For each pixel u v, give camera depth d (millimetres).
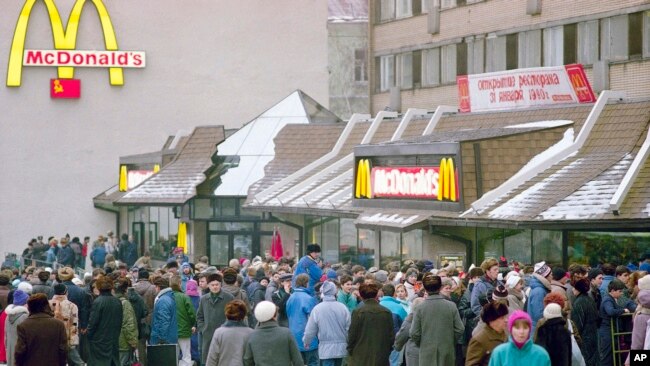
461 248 39750
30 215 75312
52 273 38812
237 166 58906
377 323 22266
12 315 27172
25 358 22609
